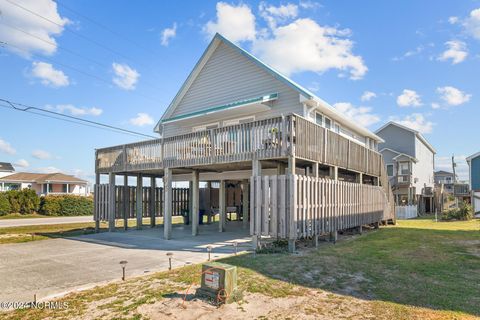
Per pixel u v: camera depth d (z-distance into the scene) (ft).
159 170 41.19
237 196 66.80
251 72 43.24
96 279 19.19
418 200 97.86
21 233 42.96
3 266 22.99
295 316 12.69
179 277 18.44
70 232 43.27
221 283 14.23
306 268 20.27
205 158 32.83
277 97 40.11
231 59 45.47
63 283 18.42
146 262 23.70
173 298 14.88
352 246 29.37
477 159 85.81
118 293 15.98
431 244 30.68
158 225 53.57
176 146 36.22
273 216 26.07
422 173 108.17
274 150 27.09
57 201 87.97
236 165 34.45
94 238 37.27
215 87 47.14
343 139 37.29
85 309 13.88
